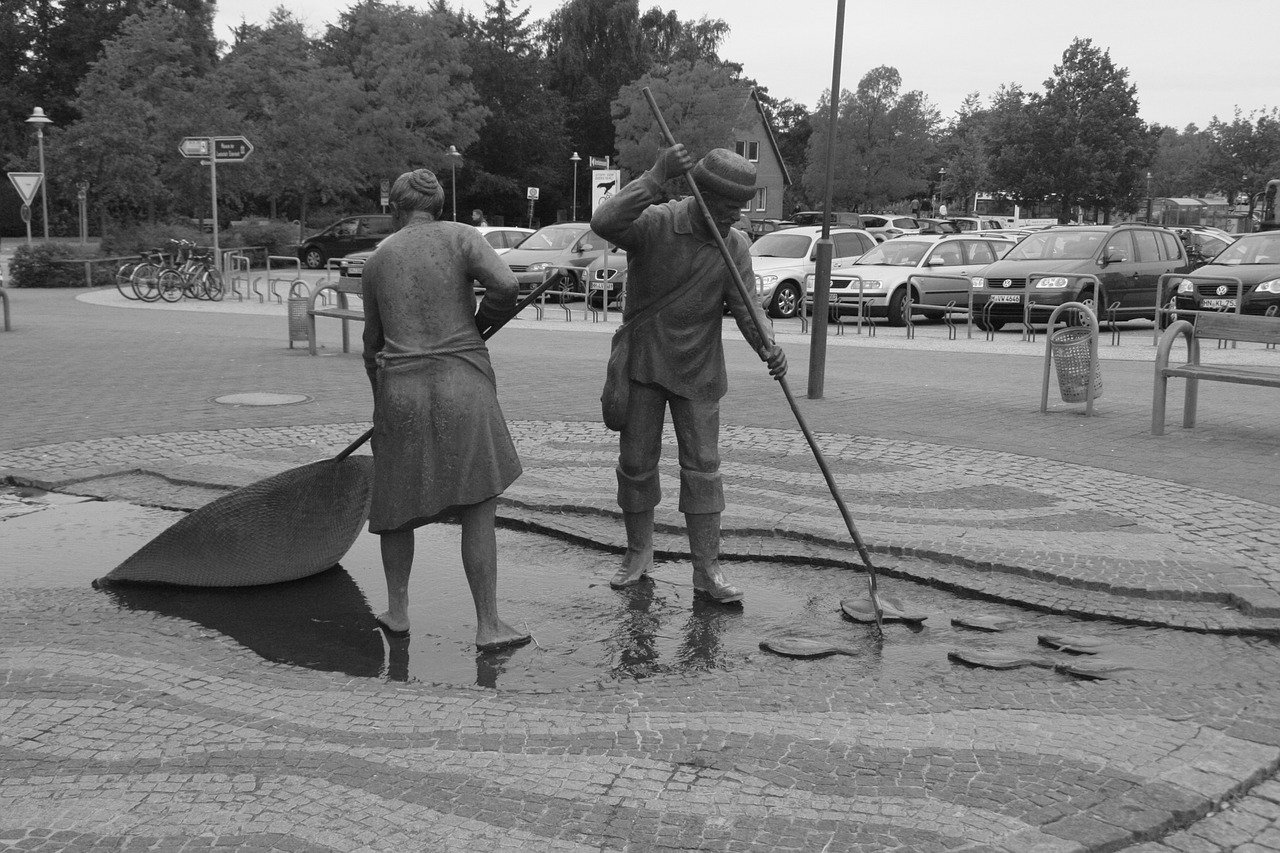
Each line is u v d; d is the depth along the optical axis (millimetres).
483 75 70250
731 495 7578
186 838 3352
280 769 3781
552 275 4922
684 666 4887
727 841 3359
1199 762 3850
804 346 18391
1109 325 21797
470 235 4875
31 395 11445
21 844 3312
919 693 4516
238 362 14391
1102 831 3410
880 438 9656
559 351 16641
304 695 4422
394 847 3314
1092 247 21359
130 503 7398
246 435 9523
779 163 79562
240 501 5914
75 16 66938
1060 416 10883
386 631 5336
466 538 5055
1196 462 8688
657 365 5562
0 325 18875
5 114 65875
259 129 40531
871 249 25672
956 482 7992
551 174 73812
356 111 49188
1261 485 7910
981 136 65125
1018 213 51750
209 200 37219
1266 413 11133
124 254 32781
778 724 4168
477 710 4289
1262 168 64625
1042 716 4250
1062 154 48969
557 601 5723
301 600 5770
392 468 4934
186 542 5871
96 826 3416
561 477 7996
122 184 33875
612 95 80625
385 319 4879
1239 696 4445
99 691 4426
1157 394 9820
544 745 3984
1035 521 6930
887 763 3850
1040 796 3617
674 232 5391
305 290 29781
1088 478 8125
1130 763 3846
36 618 5348
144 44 34500
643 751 3932
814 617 5496
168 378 12836
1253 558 6137
